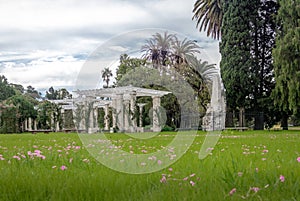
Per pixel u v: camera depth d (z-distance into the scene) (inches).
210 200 102.5
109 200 107.9
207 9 1502.2
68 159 216.2
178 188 118.3
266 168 167.0
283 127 1246.9
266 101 1217.4
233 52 1218.0
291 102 942.4
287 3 979.9
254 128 1238.3
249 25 1235.9
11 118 1312.7
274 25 1275.8
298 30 936.3
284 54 949.2
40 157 211.6
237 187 120.4
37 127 1523.1
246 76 1202.6
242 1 1225.4
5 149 338.3
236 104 1230.9
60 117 1397.6
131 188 123.7
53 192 113.0
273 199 104.0
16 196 112.0
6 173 150.3
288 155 238.5
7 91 2047.2
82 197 110.7
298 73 931.3
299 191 113.0
